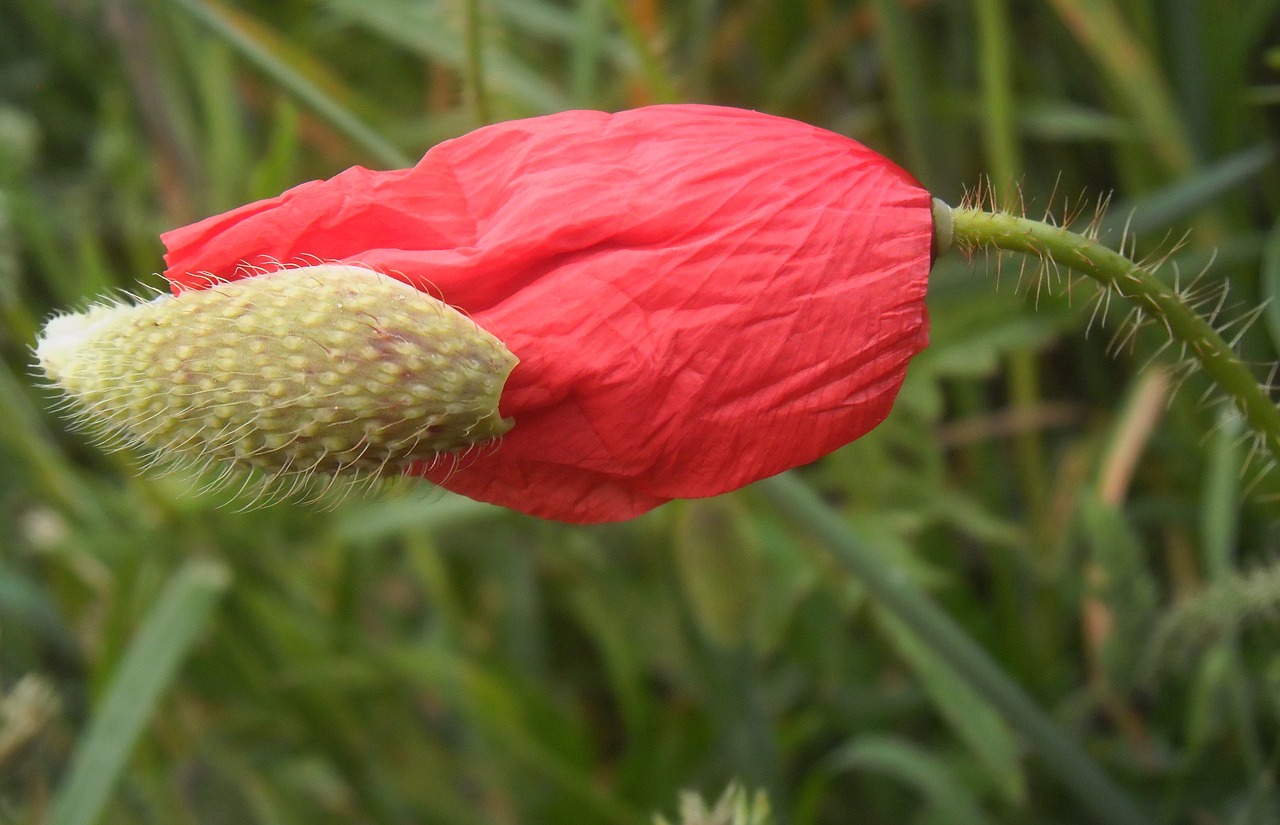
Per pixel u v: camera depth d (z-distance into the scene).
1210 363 0.10
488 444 0.09
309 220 0.09
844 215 0.09
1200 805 0.14
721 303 0.09
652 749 0.15
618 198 0.09
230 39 0.13
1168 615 0.13
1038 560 0.15
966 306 0.15
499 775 0.15
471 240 0.09
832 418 0.09
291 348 0.08
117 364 0.09
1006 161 0.14
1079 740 0.15
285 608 0.15
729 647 0.13
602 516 0.09
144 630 0.13
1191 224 0.15
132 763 0.15
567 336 0.09
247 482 0.09
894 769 0.14
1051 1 0.14
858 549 0.12
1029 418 0.15
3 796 0.13
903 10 0.15
